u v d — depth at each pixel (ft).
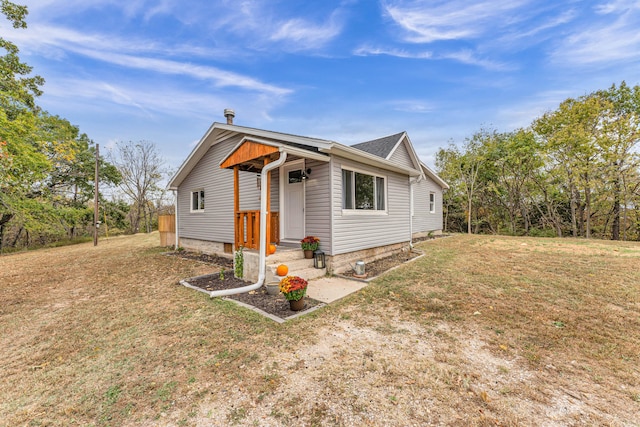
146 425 6.00
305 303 13.50
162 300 14.60
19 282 19.61
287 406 6.46
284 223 22.41
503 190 58.39
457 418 5.93
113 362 8.68
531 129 50.57
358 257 21.81
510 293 14.23
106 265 25.11
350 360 8.38
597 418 5.85
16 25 28.86
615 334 9.62
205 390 7.13
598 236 49.21
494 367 7.88
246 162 19.26
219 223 28.96
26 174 34.42
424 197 45.03
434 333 10.13
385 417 6.02
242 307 13.07
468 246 31.86
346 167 20.27
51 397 7.07
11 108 34.35
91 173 60.49
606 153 40.01
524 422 5.78
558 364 7.95
